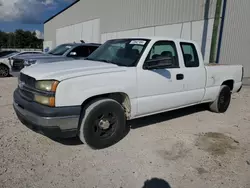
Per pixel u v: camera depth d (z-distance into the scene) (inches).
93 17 968.3
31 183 103.0
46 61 290.2
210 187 105.3
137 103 146.4
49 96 115.8
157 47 158.9
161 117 202.2
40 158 124.4
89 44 368.2
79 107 121.5
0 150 130.3
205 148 143.5
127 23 760.3
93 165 120.0
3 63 433.7
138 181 108.0
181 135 163.0
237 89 238.2
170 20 591.8
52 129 116.6
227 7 456.1
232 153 138.3
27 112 123.3
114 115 138.3
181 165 122.8
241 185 107.3
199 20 512.1
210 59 395.5
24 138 147.4
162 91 158.4
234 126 187.8
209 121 197.8
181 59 171.9
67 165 119.0
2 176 106.6
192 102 186.5
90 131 129.3
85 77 123.4
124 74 137.9
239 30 487.8
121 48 164.2
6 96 259.8
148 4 663.1
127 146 142.6
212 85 202.2
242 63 509.7
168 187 104.3
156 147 142.6
